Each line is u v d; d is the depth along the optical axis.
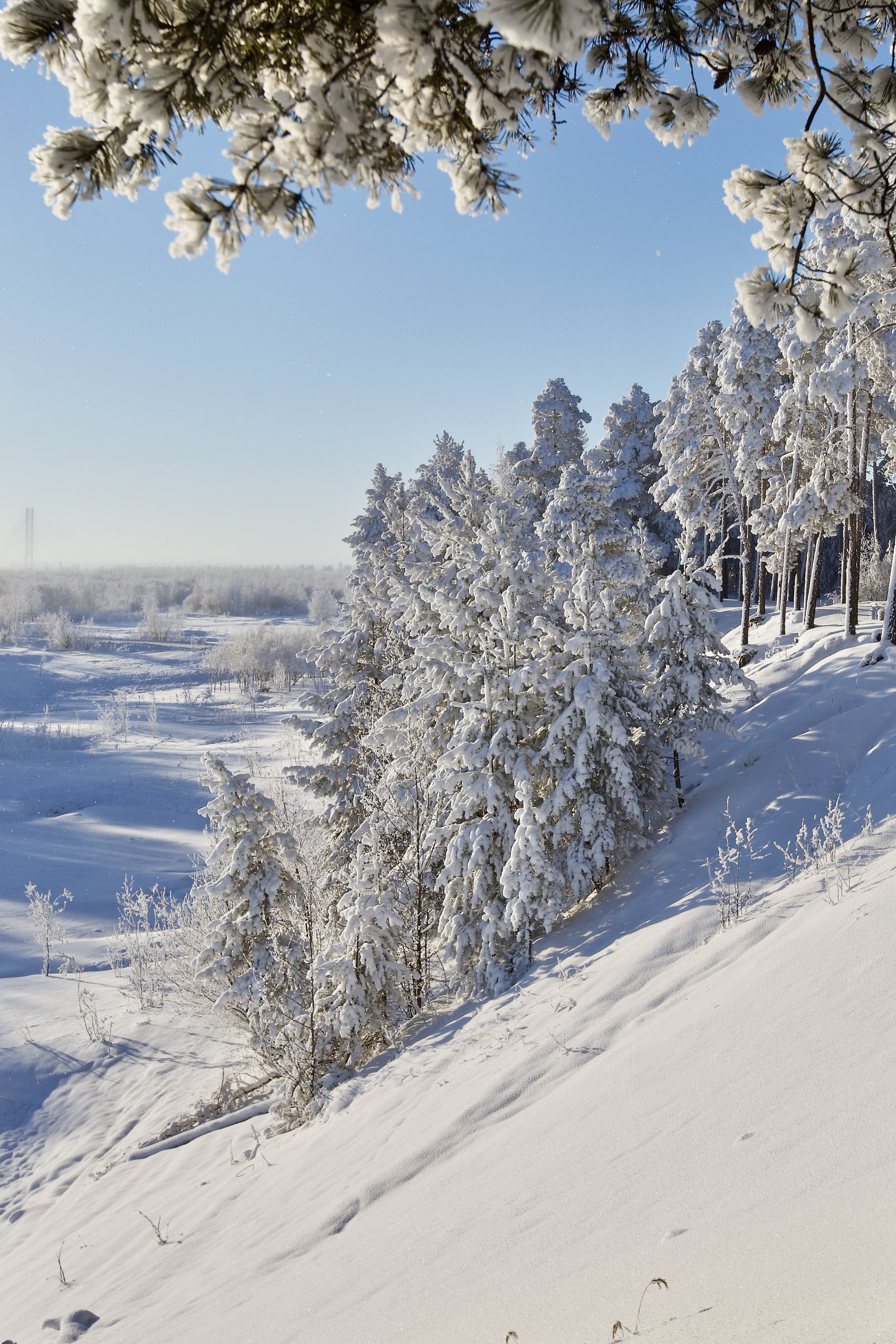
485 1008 9.99
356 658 19.25
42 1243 9.62
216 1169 9.66
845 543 32.88
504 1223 4.40
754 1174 3.54
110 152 1.79
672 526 44.41
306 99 1.75
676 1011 6.66
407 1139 7.01
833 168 2.18
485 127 1.95
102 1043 15.99
